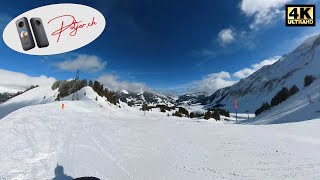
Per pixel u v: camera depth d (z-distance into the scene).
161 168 8.14
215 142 12.77
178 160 9.18
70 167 7.78
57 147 10.05
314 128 18.58
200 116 179.50
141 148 10.89
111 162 8.55
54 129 14.20
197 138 13.98
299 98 100.81
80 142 11.29
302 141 13.23
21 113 23.02
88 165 8.04
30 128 13.74
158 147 11.23
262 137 14.52
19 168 7.39
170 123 22.59
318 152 10.57
